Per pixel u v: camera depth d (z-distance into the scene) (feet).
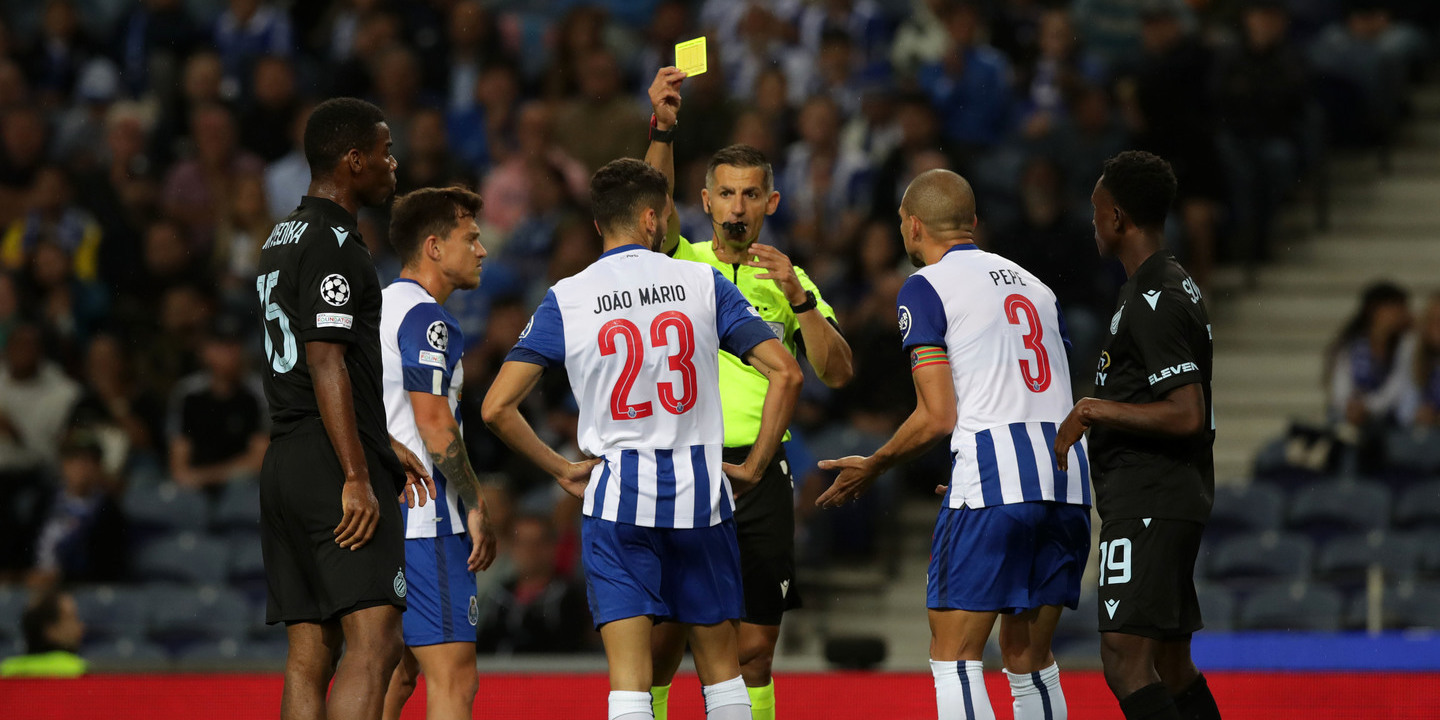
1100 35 150.30
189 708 83.66
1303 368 131.03
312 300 52.24
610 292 54.95
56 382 130.62
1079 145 134.62
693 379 54.65
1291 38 149.69
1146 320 56.03
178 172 148.56
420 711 81.41
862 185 135.13
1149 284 56.65
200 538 118.62
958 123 139.64
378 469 53.67
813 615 113.09
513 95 153.07
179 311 136.56
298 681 53.52
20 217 151.33
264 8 164.76
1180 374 55.01
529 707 82.89
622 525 53.88
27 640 100.83
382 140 55.31
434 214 63.82
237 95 157.69
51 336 134.10
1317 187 140.97
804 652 111.04
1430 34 152.97
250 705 84.02
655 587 54.08
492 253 138.21
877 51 151.53
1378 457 112.16
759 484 63.77
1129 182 58.08
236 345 125.18
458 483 60.49
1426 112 149.59
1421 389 117.80
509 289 130.82
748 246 65.10
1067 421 55.62
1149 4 149.59
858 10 152.46
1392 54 146.20
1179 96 134.92
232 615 109.29
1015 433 56.54
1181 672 59.31
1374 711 76.18
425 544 60.54
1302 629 98.89
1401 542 106.01
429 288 64.08
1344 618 98.99
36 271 138.72
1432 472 111.55
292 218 54.44
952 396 56.85
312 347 52.11
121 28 164.35
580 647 102.63
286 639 107.34
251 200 143.23
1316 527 110.11
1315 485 111.45
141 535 120.37
